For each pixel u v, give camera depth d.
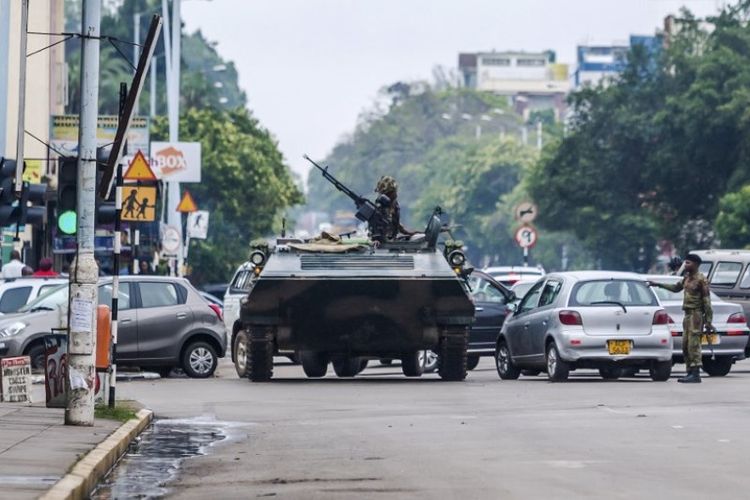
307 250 57.75
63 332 42.06
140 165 69.00
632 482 28.44
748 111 155.75
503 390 52.38
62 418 38.66
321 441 36.22
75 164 38.94
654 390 51.44
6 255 95.88
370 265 57.44
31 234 103.25
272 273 57.03
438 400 48.12
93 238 37.81
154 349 62.50
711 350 60.91
